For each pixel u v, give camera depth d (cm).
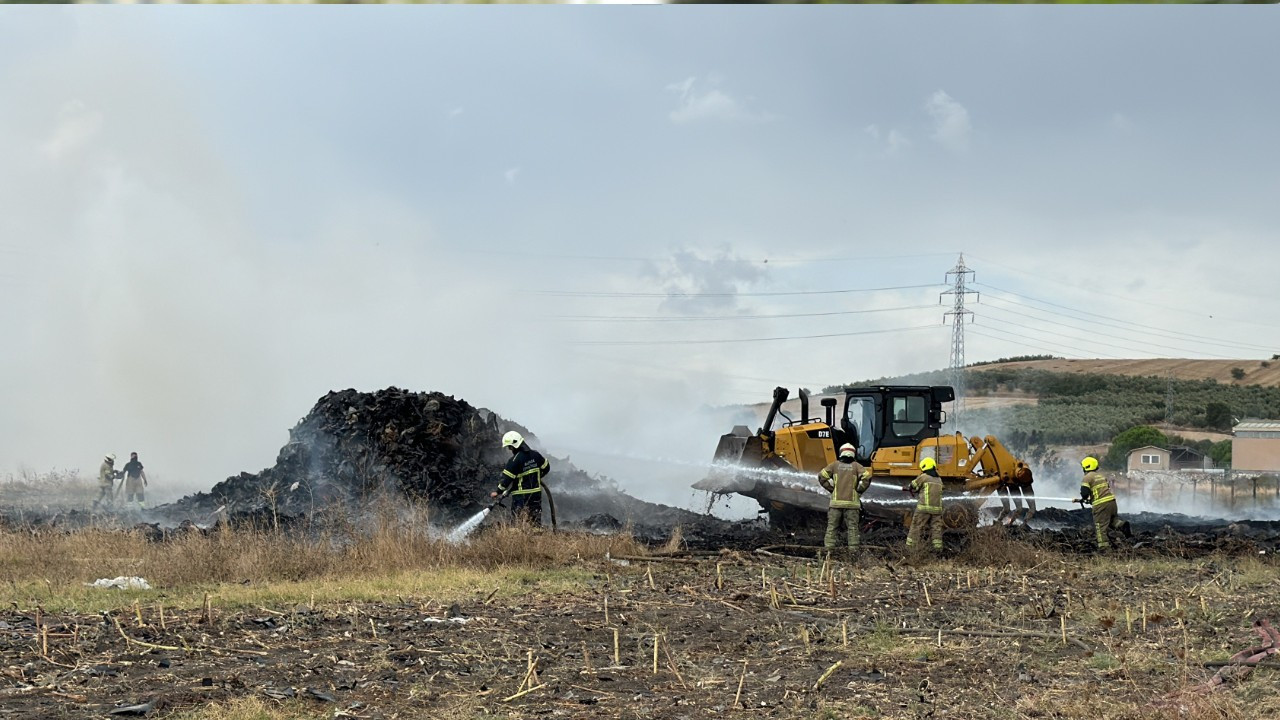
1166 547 1794
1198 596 1302
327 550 1494
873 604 1243
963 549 1738
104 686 784
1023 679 854
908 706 776
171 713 712
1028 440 9994
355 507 1964
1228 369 13512
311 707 740
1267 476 6319
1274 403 11550
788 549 1773
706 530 2269
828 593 1327
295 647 950
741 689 827
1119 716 725
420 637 1006
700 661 929
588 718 734
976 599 1282
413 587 1305
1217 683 788
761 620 1135
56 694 754
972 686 841
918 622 1120
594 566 1529
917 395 2173
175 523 2122
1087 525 2533
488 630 1050
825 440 2208
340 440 2248
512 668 886
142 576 1346
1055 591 1346
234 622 1055
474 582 1361
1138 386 12862
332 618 1091
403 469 2169
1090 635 1041
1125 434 8550
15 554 1463
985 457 2136
